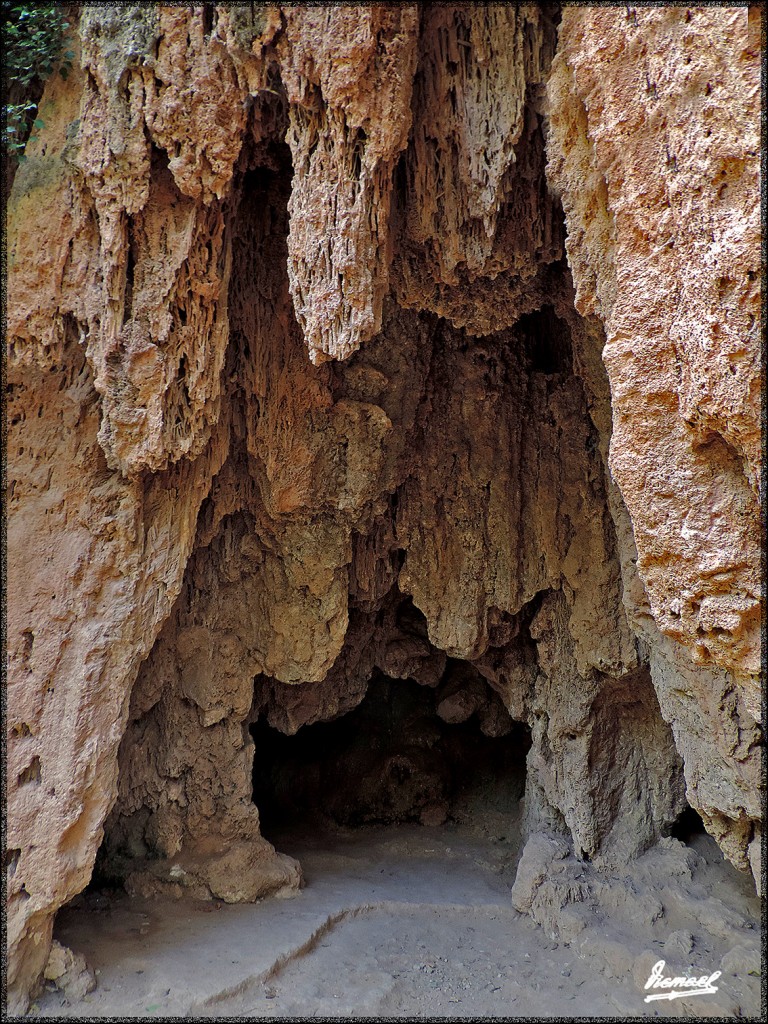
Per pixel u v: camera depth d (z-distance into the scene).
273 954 6.57
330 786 10.17
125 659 6.15
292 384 7.23
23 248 5.72
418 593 8.27
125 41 5.34
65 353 5.97
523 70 5.39
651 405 4.40
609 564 7.56
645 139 4.31
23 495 6.00
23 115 5.84
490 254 5.96
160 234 5.75
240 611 8.05
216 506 7.56
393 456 7.88
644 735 7.79
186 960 6.42
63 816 5.82
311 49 5.09
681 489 4.34
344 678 9.15
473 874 8.51
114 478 6.13
